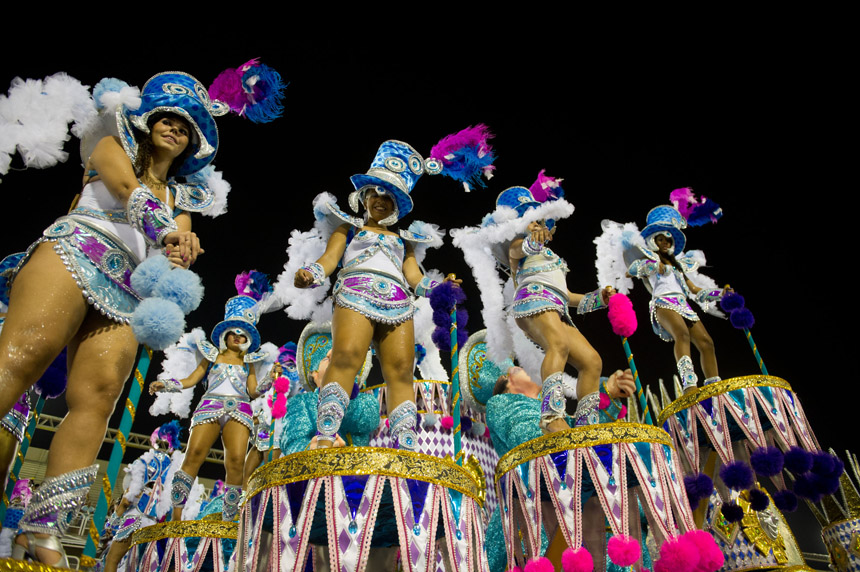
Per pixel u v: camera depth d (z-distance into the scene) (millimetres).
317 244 4207
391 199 3949
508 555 3744
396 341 3490
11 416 2717
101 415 2656
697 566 3154
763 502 4551
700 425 5238
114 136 3059
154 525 4609
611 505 3426
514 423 4641
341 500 2762
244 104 3725
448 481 2953
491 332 4859
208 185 3619
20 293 2547
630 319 4254
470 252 4953
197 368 6137
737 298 5793
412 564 2695
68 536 6789
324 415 3184
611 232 6066
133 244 2871
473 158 4262
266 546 2953
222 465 9836
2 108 2822
